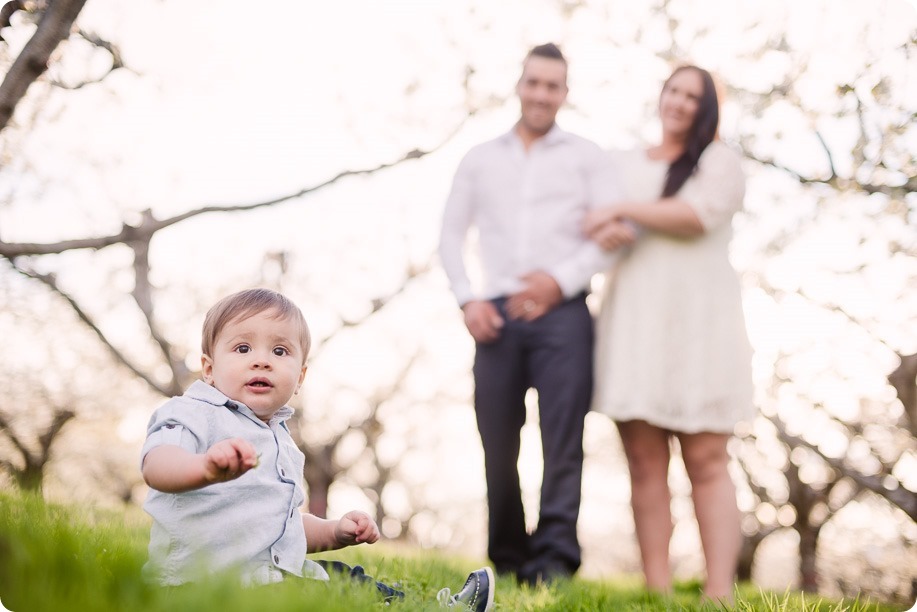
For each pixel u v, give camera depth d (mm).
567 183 3861
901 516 12164
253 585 1796
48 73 4621
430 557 3746
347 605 1760
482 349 3838
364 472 16453
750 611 2586
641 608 2623
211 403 2146
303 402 13180
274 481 2150
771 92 7551
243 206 5492
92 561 1848
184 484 1848
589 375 3654
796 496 12625
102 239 4672
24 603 1497
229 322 2250
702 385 3439
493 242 3936
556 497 3602
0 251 4367
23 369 11586
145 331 10688
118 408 12922
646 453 3555
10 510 2695
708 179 3477
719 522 3412
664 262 3531
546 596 2859
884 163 7395
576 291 3643
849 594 11953
